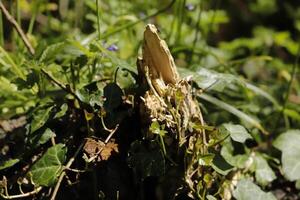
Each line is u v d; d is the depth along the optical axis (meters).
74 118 1.21
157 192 1.24
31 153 1.21
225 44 1.91
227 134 1.19
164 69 1.17
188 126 1.16
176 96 1.14
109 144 1.18
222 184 1.22
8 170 1.20
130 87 1.21
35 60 1.21
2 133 1.27
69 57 1.35
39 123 1.18
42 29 1.88
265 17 2.89
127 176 1.21
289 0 3.01
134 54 1.55
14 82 1.21
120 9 1.70
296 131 1.33
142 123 1.17
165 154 1.14
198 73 1.27
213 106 1.38
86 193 1.20
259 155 1.31
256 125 1.34
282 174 1.32
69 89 1.19
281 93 1.61
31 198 1.19
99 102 1.18
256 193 1.21
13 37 1.53
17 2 1.46
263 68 1.87
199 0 1.83
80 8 1.75
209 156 1.14
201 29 1.83
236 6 2.84
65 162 1.18
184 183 1.18
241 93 1.47
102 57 1.29
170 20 1.79
